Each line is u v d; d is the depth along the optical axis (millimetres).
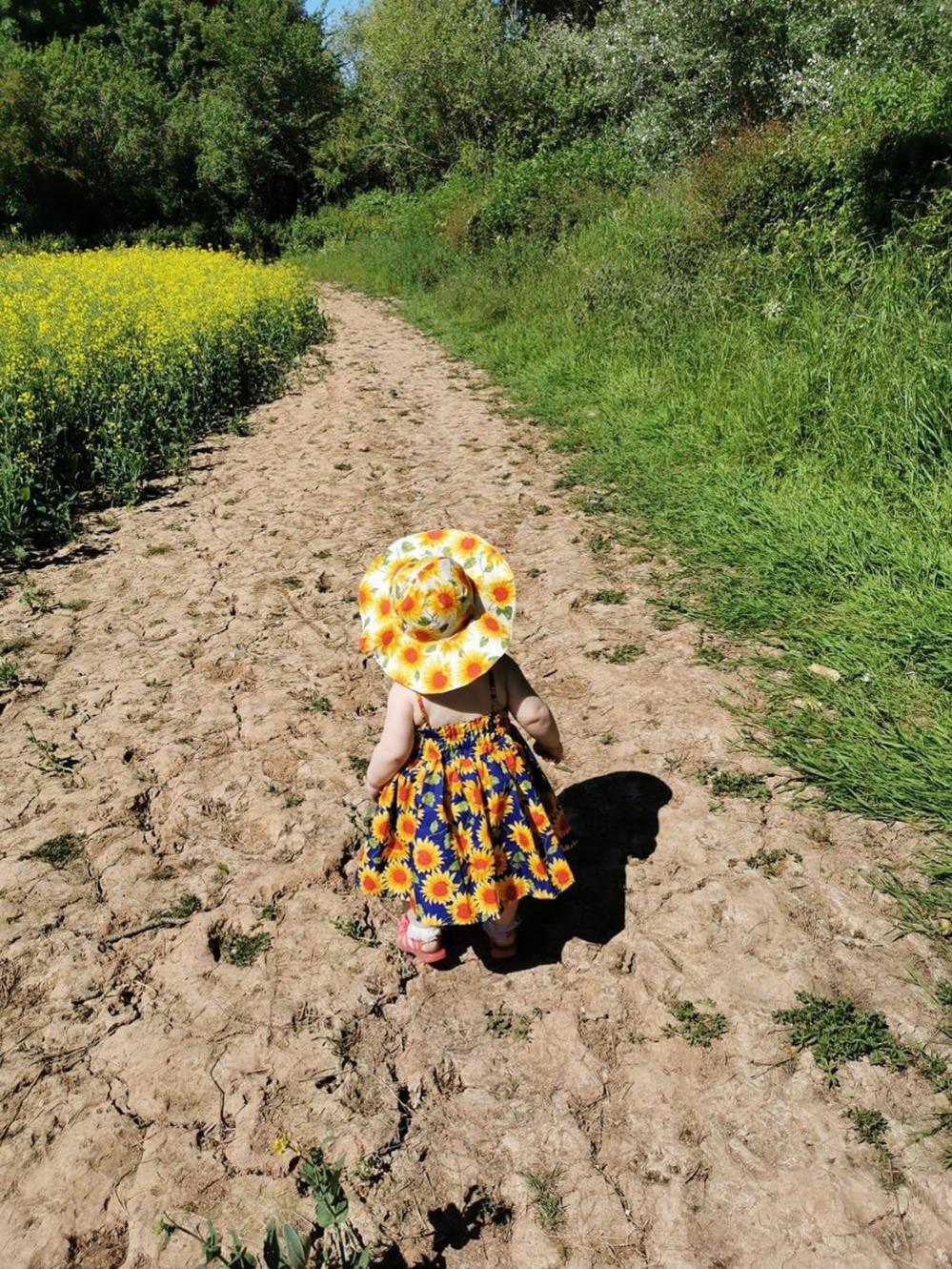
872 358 6516
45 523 6715
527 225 16906
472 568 2725
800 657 4355
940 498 5180
